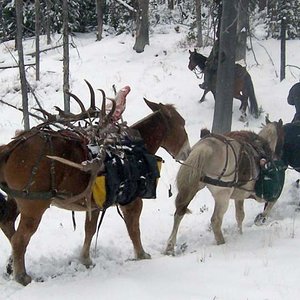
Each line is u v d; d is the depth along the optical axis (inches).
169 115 330.6
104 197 284.0
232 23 568.7
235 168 336.2
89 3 1225.4
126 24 1170.0
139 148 301.9
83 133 288.2
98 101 743.7
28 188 271.0
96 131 290.4
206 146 327.9
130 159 293.3
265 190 352.2
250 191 351.9
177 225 334.6
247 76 646.5
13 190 273.6
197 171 323.9
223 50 592.4
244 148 343.9
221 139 337.1
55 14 1040.2
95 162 273.9
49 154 273.6
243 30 772.6
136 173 292.8
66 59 555.8
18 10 514.9
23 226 276.1
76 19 1203.9
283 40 756.0
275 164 359.6
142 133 322.3
